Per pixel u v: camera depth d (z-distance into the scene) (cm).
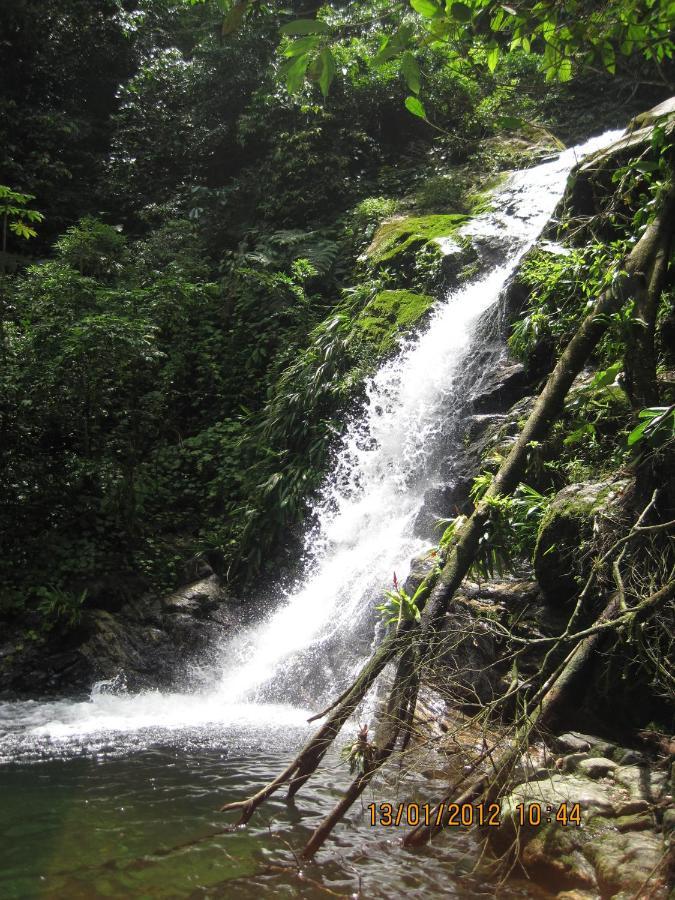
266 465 861
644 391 390
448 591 344
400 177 1389
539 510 473
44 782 404
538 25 318
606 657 365
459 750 329
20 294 882
